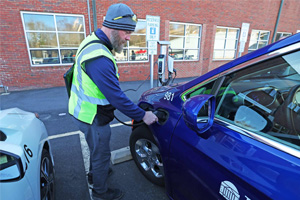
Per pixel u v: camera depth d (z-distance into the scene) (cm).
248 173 88
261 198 82
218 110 122
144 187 198
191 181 125
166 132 149
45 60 647
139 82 760
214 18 894
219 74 134
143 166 201
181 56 887
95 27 662
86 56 120
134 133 204
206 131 117
